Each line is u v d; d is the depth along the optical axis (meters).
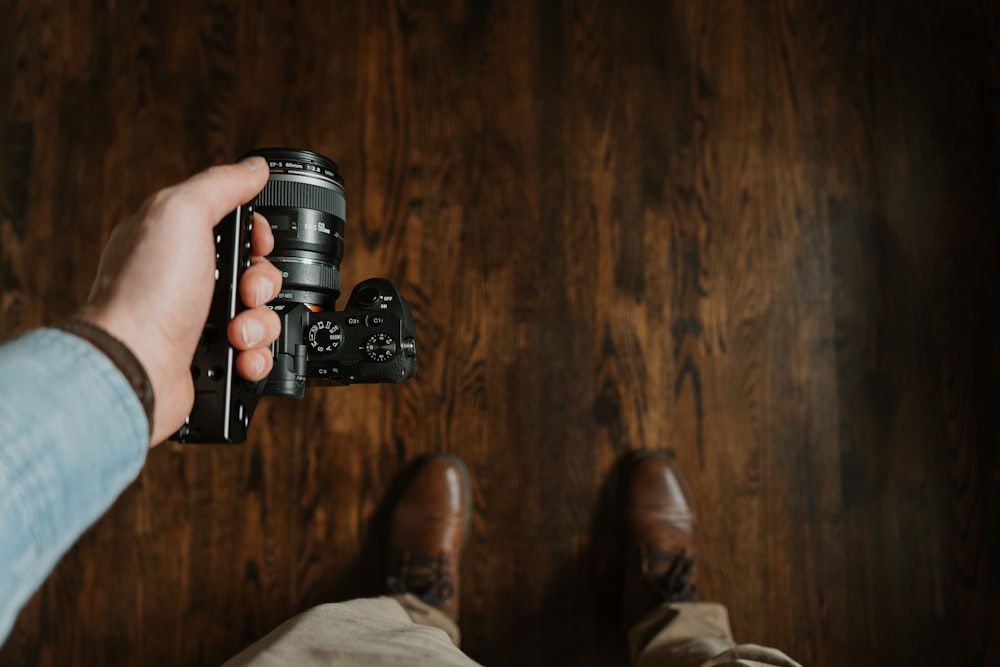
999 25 1.44
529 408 1.39
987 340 1.39
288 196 0.71
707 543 1.36
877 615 1.34
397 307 0.73
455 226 1.43
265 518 1.37
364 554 1.36
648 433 1.38
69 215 1.44
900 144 1.43
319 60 1.47
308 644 0.66
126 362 0.40
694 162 1.44
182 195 0.51
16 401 0.33
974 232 1.41
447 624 1.21
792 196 1.43
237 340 0.57
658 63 1.46
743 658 0.86
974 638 1.32
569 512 1.37
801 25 1.46
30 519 0.31
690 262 1.42
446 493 1.33
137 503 1.36
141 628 1.34
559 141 1.44
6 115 1.46
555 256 1.42
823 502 1.37
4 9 1.49
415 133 1.45
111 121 1.46
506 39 1.47
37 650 1.33
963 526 1.35
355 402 1.39
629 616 1.29
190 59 1.47
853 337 1.40
